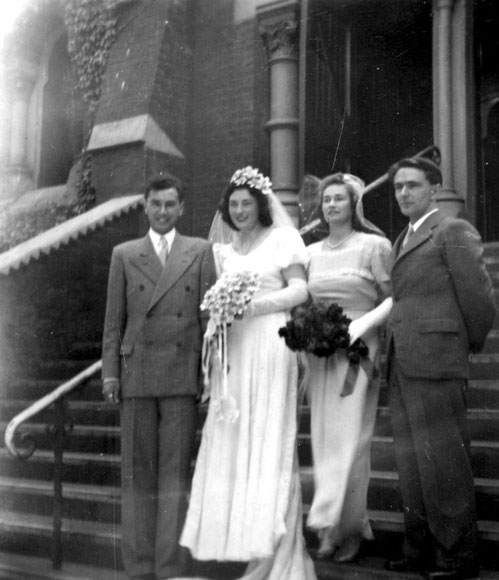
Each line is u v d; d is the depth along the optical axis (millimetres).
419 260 2881
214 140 6910
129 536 3035
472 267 2795
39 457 4273
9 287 5930
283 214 3254
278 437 2920
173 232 3273
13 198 8477
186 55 7117
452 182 6227
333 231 3281
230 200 3219
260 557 2748
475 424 3492
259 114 6773
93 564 3408
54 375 5785
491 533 2838
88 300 6324
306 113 6633
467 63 6359
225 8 6984
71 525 3535
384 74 7098
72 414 4684
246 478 2902
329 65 6871
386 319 3020
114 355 3178
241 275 2963
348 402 3012
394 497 3268
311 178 6211
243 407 2980
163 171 6867
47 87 8508
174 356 3098
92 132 7422
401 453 2881
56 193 8016
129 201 6672
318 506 2943
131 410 3109
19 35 8477
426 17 6918
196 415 3148
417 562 2832
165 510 3010
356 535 3004
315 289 3221
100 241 6465
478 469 3273
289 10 6594
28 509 3912
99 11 7594
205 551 2861
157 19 7098
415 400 2820
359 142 7016
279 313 3113
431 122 7004
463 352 2820
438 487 2746
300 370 3197
